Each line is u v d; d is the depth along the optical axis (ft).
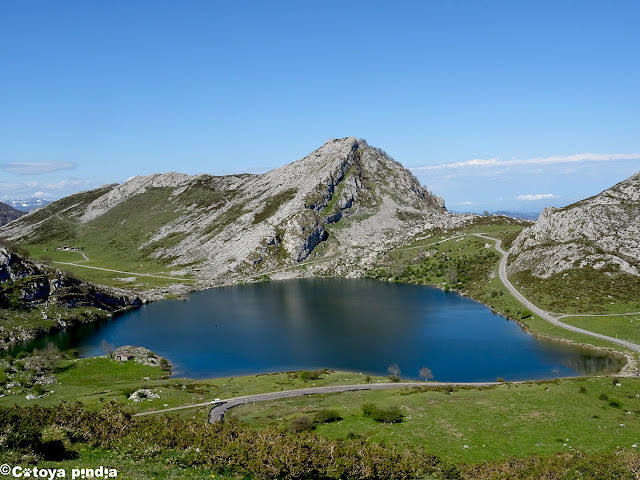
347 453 166.91
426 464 178.60
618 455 181.88
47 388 362.94
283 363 444.96
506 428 235.40
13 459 115.24
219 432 169.27
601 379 322.75
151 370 428.15
